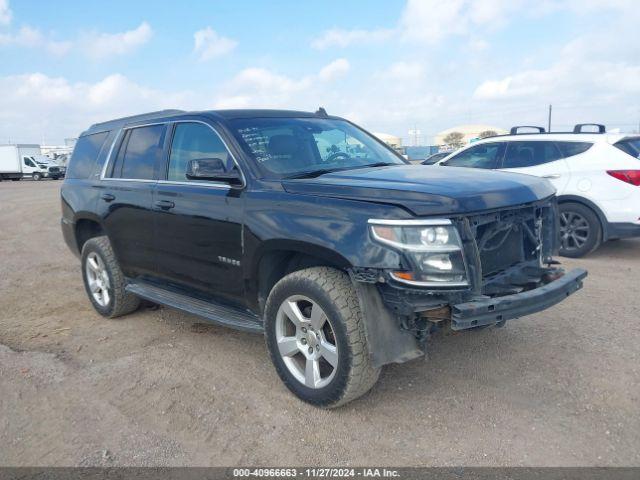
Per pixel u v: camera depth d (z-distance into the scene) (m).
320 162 4.25
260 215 3.65
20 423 3.50
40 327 5.36
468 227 3.10
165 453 3.10
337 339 3.24
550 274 3.64
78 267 8.16
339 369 3.26
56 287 6.96
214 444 3.18
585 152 7.60
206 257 4.18
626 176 7.17
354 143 4.76
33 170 43.53
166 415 3.53
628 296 5.62
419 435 3.19
